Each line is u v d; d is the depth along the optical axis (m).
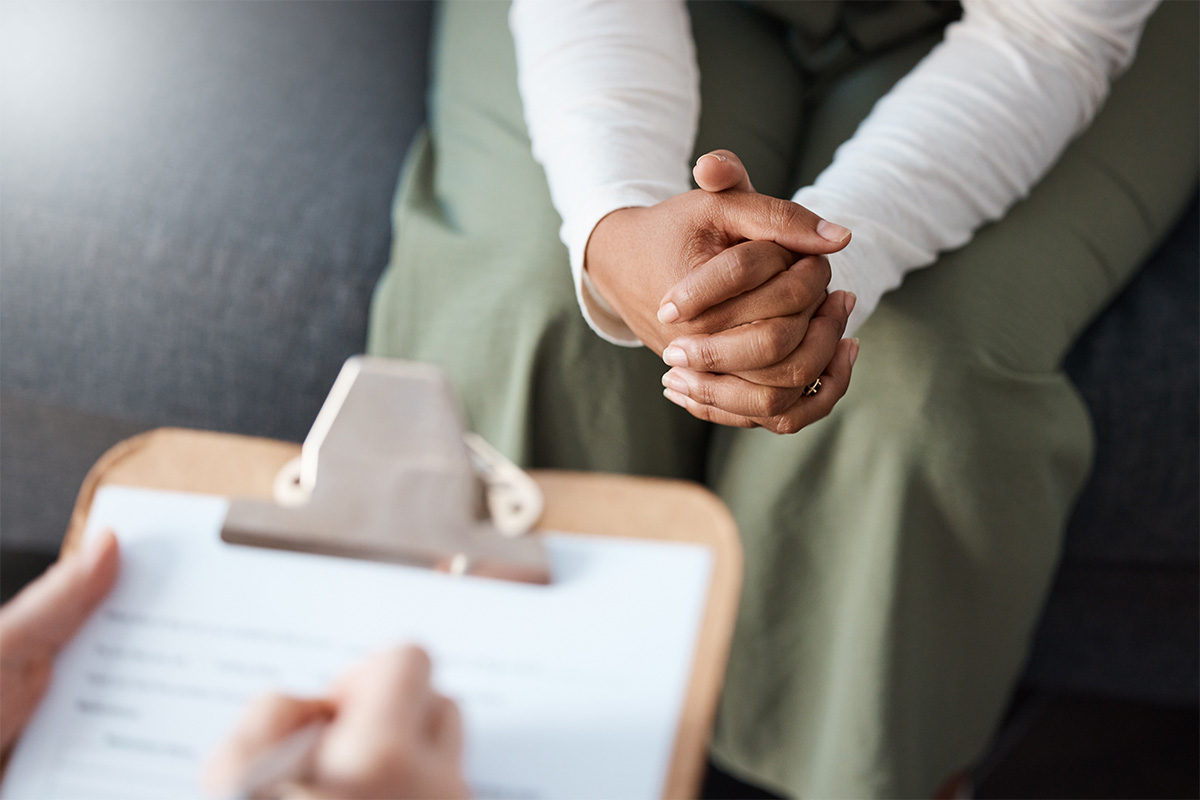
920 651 0.64
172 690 0.36
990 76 0.60
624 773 0.35
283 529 0.40
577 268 0.53
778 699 0.69
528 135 0.69
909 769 0.65
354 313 0.73
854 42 0.70
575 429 0.67
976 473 0.59
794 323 0.44
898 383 0.58
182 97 0.79
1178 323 0.70
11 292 0.73
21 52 0.80
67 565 0.38
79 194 0.72
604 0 0.61
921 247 0.58
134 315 0.73
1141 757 0.95
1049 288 0.62
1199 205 0.77
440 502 0.41
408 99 0.83
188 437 0.45
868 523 0.61
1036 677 0.92
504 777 0.35
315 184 0.75
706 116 0.66
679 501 0.43
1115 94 0.69
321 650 0.38
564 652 0.38
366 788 0.29
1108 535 0.75
